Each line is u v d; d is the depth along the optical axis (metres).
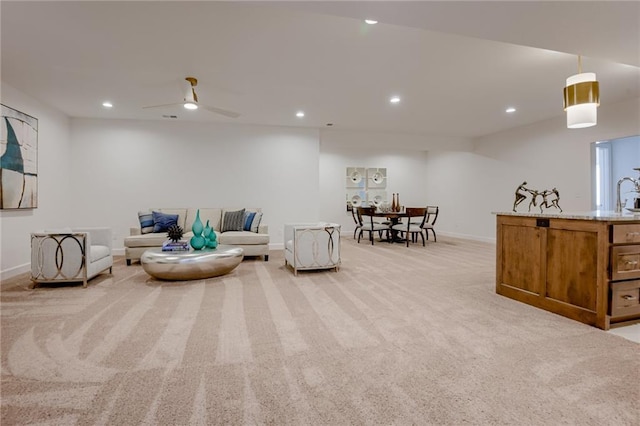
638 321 2.45
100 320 2.50
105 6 2.39
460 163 8.17
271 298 3.08
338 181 8.88
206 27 2.69
